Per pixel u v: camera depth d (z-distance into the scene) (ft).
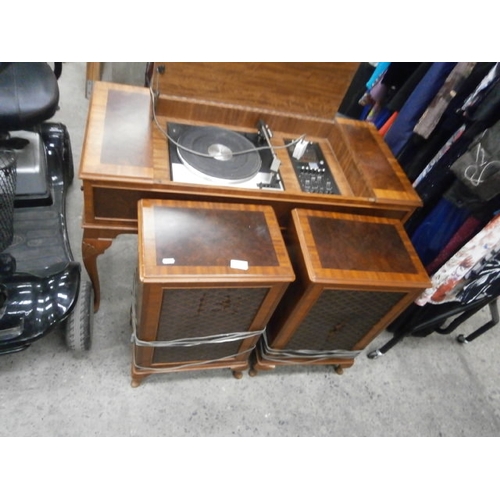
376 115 5.47
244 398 4.47
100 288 4.98
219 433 4.17
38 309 3.58
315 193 3.83
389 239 3.77
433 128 3.99
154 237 3.11
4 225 3.84
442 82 3.97
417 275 3.57
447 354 5.50
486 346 5.75
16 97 3.58
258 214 3.56
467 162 3.35
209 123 4.21
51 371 4.19
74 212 5.70
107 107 3.76
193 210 3.40
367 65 7.20
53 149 4.98
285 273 3.19
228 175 3.63
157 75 3.82
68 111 7.22
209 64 3.80
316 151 4.42
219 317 3.53
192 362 4.18
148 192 3.38
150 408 4.18
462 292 4.25
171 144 3.81
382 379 5.01
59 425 3.88
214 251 3.16
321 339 4.24
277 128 4.41
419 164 4.46
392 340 4.97
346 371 4.97
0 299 3.58
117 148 3.39
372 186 3.86
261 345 4.42
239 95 4.10
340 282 3.34
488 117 3.38
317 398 4.65
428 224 4.36
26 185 4.37
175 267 2.98
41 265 4.20
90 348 4.40
